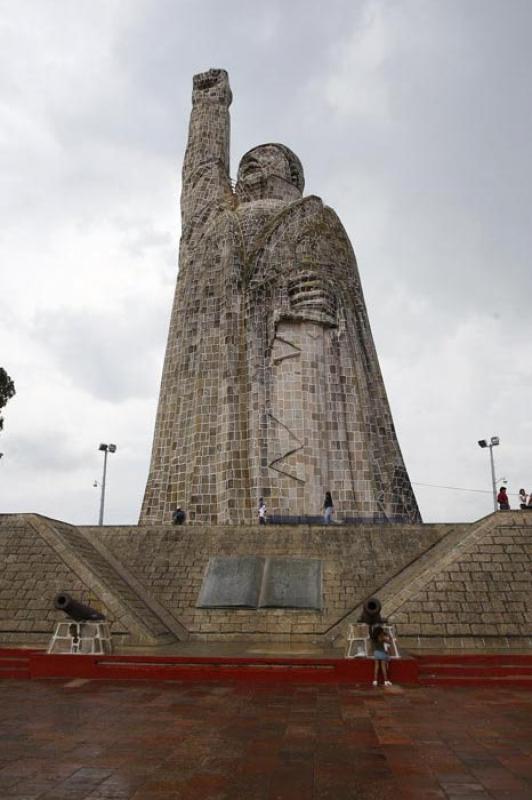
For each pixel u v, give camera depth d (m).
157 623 19.39
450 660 14.67
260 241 32.28
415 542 22.47
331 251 33.03
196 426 29.88
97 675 14.10
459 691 12.68
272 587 20.80
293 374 29.91
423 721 9.98
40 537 21.19
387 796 6.67
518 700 11.73
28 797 6.62
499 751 8.31
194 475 29.03
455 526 22.95
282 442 28.89
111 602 18.58
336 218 34.53
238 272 32.09
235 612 20.25
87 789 6.87
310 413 29.38
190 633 19.77
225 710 10.76
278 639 19.42
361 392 30.77
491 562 18.94
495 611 17.66
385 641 13.59
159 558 22.47
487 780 7.17
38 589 19.27
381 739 8.89
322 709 10.85
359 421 30.19
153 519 29.98
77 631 14.92
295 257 31.86
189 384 31.28
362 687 13.00
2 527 21.88
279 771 7.49
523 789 6.87
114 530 23.88
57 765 7.73
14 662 14.86
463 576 18.56
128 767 7.64
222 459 28.86
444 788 6.91
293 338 30.39
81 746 8.56
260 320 30.78
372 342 33.06
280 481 28.36
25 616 18.50
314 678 13.62
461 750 8.35
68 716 10.33
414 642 16.98
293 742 8.73
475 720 10.06
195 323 32.41
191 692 12.41
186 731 9.34
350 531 22.86
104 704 11.27
